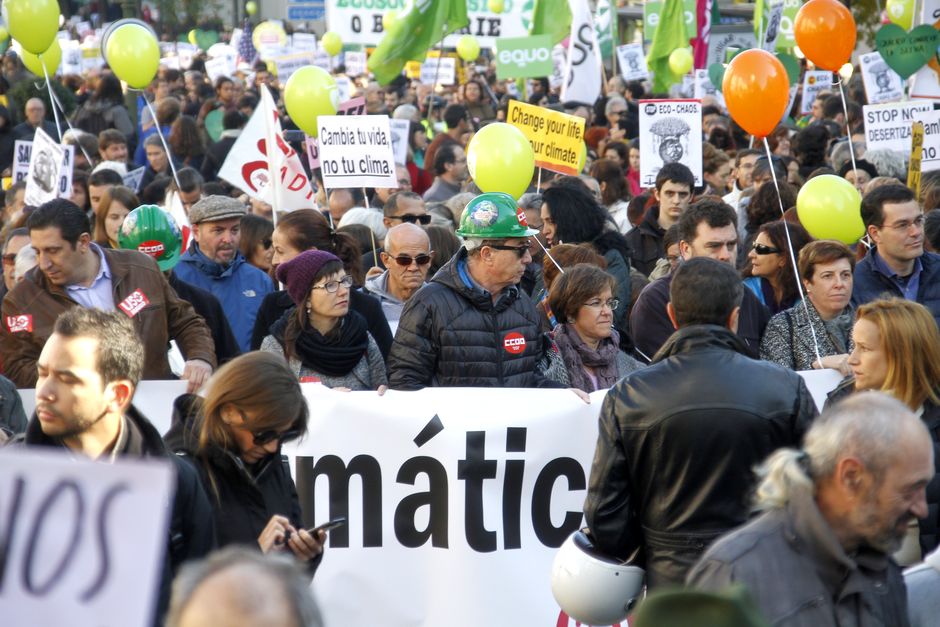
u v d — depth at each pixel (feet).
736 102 43.68
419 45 76.69
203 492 21.18
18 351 32.96
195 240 45.52
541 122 55.57
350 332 34.06
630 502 24.36
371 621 31.14
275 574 11.84
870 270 38.11
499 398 31.35
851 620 16.81
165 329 34.06
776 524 17.22
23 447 19.93
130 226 38.70
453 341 32.30
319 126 50.39
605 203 66.08
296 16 192.54
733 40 122.52
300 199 52.39
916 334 25.04
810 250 34.76
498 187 43.65
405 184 70.03
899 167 60.34
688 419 23.27
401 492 31.35
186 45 181.57
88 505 14.71
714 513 23.27
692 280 24.48
